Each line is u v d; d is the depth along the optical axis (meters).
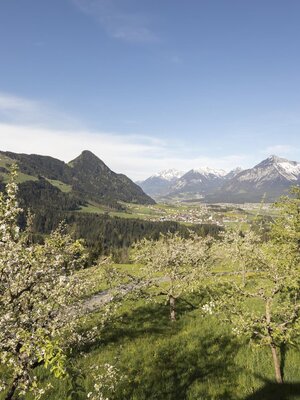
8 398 9.77
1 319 9.33
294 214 22.89
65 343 12.38
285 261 17.28
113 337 23.19
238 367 19.36
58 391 15.48
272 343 17.73
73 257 12.77
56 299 11.21
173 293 28.12
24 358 9.32
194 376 18.44
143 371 18.70
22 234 11.38
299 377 18.08
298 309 17.06
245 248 18.69
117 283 25.83
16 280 10.20
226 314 18.33
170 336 24.02
